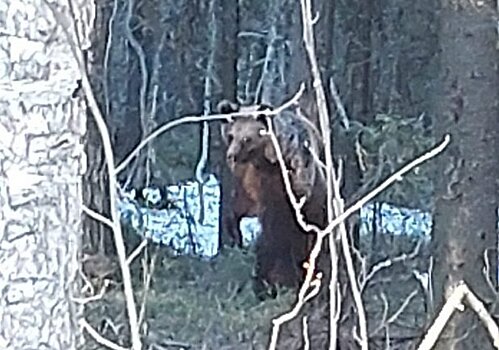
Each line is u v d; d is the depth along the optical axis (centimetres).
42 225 286
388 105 1390
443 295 771
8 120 281
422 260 946
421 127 1112
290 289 943
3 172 282
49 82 282
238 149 1033
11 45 279
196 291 897
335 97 1093
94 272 703
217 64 1420
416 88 1385
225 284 938
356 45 1405
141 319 520
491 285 766
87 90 213
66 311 289
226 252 1048
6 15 278
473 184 780
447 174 788
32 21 279
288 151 962
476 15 765
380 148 1080
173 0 1430
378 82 1404
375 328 761
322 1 1334
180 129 1324
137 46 1275
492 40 768
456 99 780
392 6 1408
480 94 773
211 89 1405
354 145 1070
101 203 681
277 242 974
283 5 1263
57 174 287
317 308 815
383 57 1402
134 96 1330
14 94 280
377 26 1410
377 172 1065
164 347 779
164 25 1418
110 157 218
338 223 277
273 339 266
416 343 770
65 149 287
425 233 1023
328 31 1351
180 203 1249
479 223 776
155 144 1272
